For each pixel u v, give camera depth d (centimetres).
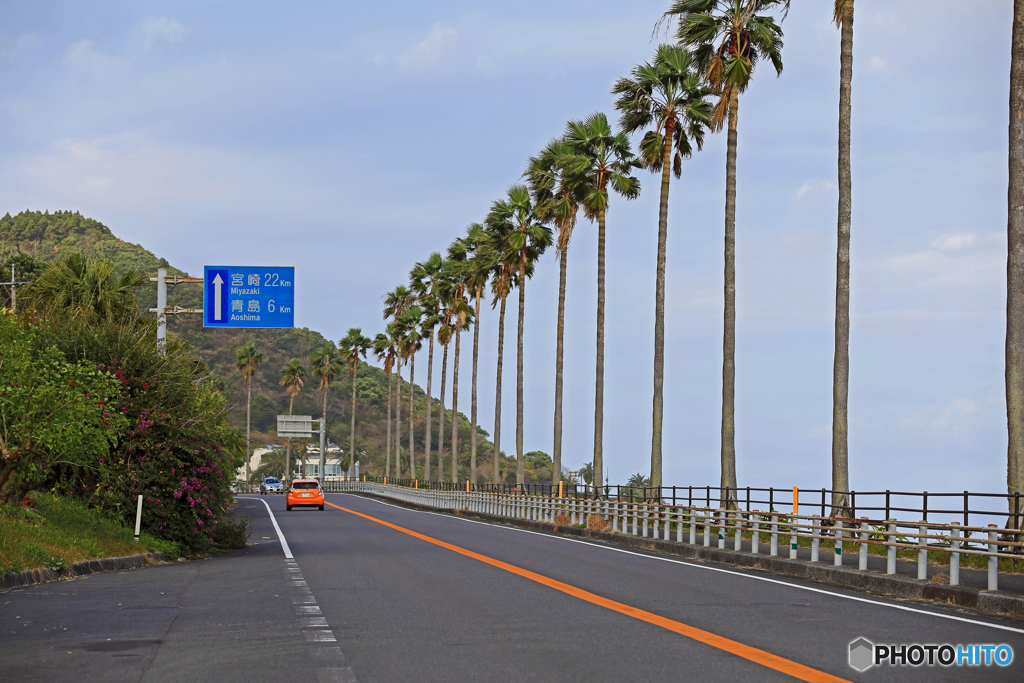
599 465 4306
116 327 2430
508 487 5053
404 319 9800
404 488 7488
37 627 1101
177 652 942
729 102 3325
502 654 932
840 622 1165
